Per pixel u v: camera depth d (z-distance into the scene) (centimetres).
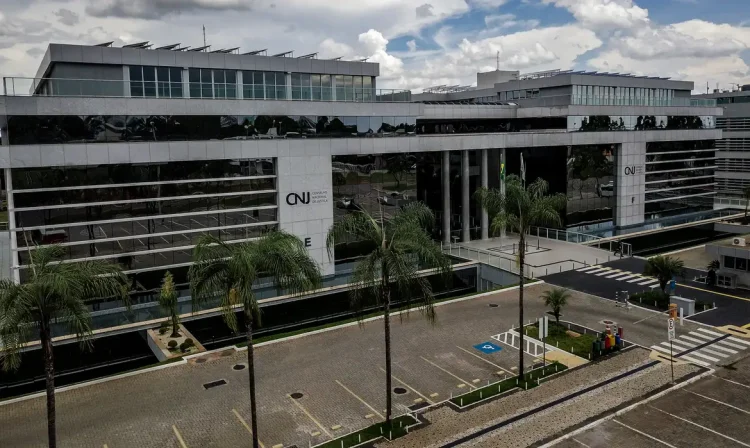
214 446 2273
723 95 9606
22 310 1756
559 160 6506
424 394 2705
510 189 2925
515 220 2867
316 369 2998
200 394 2723
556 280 4631
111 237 3844
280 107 4444
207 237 2123
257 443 2111
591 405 2573
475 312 3903
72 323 1886
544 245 5816
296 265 2164
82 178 3728
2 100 3475
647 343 3284
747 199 6975
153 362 3447
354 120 4859
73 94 3753
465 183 5872
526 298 4188
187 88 4178
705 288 4341
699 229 6969
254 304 2064
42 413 2562
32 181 3591
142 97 3906
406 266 2344
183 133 4062
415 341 3381
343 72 5331
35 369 3212
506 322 3684
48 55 4203
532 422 2430
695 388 2723
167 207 4034
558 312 3541
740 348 3184
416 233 2464
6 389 3083
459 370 2966
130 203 3897
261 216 4397
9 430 2414
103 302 3825
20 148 3528
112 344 3462
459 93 8888
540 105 7038
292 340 3409
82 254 3762
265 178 4397
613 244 6006
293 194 4481
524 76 8100
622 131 6788
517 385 2769
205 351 3231
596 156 6694
